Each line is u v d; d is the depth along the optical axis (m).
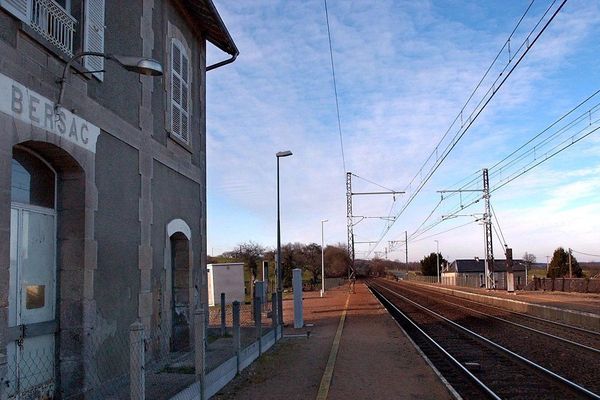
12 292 6.38
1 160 5.60
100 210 7.79
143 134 9.45
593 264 107.25
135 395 5.71
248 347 11.36
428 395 8.69
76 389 7.05
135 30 9.30
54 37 6.88
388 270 165.75
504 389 9.77
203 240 12.97
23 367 6.39
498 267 86.31
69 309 7.18
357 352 13.27
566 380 10.09
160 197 10.27
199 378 7.81
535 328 20.94
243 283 34.66
